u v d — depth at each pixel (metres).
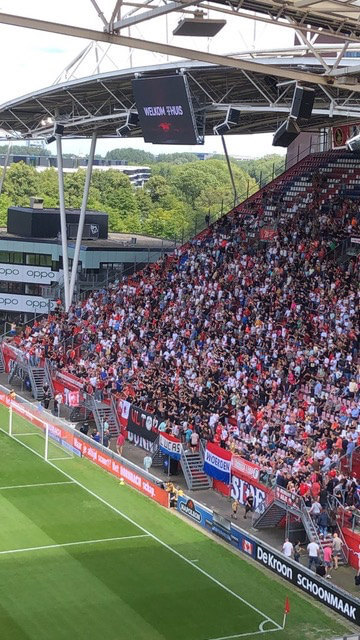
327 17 36.22
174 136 63.56
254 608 37.47
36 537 44.00
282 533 46.44
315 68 51.41
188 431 54.47
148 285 77.69
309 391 54.44
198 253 78.31
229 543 44.22
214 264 75.12
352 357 55.41
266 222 77.50
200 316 68.88
